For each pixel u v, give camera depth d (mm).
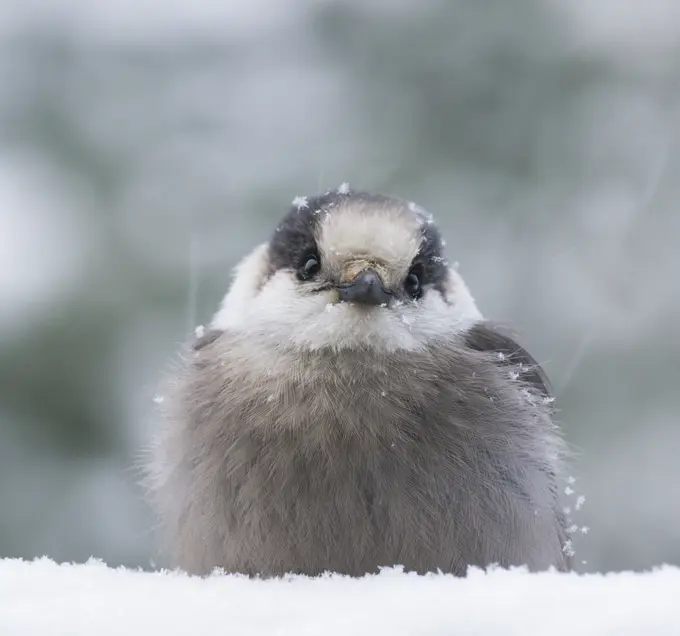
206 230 13219
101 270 12781
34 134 13531
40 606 4289
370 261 7027
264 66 14094
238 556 6586
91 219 13133
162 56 14133
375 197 7621
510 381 7164
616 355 13031
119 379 12336
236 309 7465
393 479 6473
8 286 12547
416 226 7328
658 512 12531
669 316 13047
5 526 11984
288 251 7309
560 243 13414
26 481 12109
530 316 13203
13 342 12312
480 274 13305
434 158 13656
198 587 4754
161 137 13758
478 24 13844
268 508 6484
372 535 6477
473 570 4906
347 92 13953
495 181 13617
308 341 6840
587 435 12766
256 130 13883
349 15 14094
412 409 6676
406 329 6996
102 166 13469
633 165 13594
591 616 3951
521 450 6953
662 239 13344
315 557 6523
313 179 13570
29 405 12242
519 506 6820
